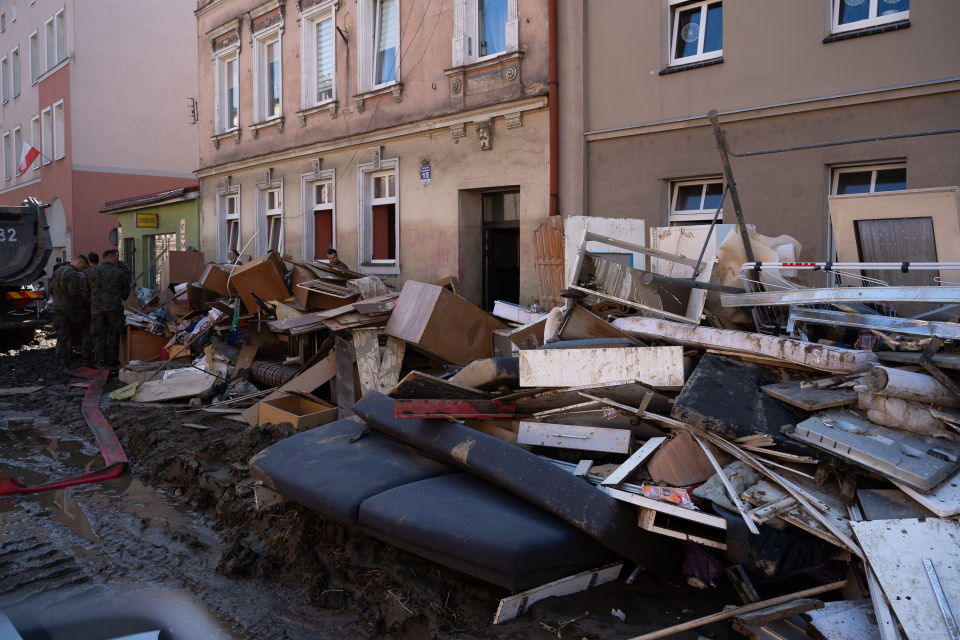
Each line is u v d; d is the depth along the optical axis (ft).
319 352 27.09
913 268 14.40
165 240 72.49
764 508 11.51
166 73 96.73
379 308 24.58
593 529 12.20
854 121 24.70
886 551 9.93
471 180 38.11
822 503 11.43
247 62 56.75
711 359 14.28
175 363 36.47
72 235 91.40
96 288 40.24
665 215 30.50
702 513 11.78
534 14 34.12
